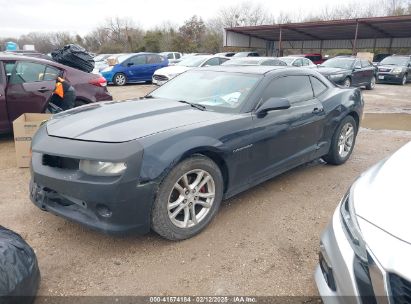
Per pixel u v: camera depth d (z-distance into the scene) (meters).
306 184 4.43
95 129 2.97
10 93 5.59
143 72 17.55
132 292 2.49
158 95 4.28
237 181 3.46
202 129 3.08
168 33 52.28
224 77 4.12
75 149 2.75
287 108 3.58
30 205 3.72
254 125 3.50
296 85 4.30
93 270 2.70
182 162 2.89
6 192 4.05
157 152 2.73
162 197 2.80
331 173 4.84
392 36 35.38
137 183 2.64
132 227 2.72
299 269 2.77
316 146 4.52
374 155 5.76
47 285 2.53
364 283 1.76
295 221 3.49
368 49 40.09
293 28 30.88
